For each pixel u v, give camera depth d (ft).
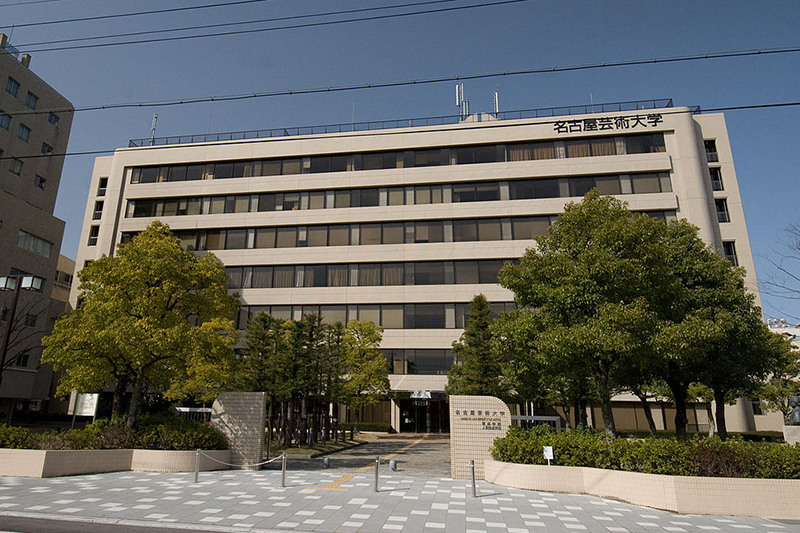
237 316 138.72
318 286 139.03
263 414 60.29
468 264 134.92
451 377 96.32
